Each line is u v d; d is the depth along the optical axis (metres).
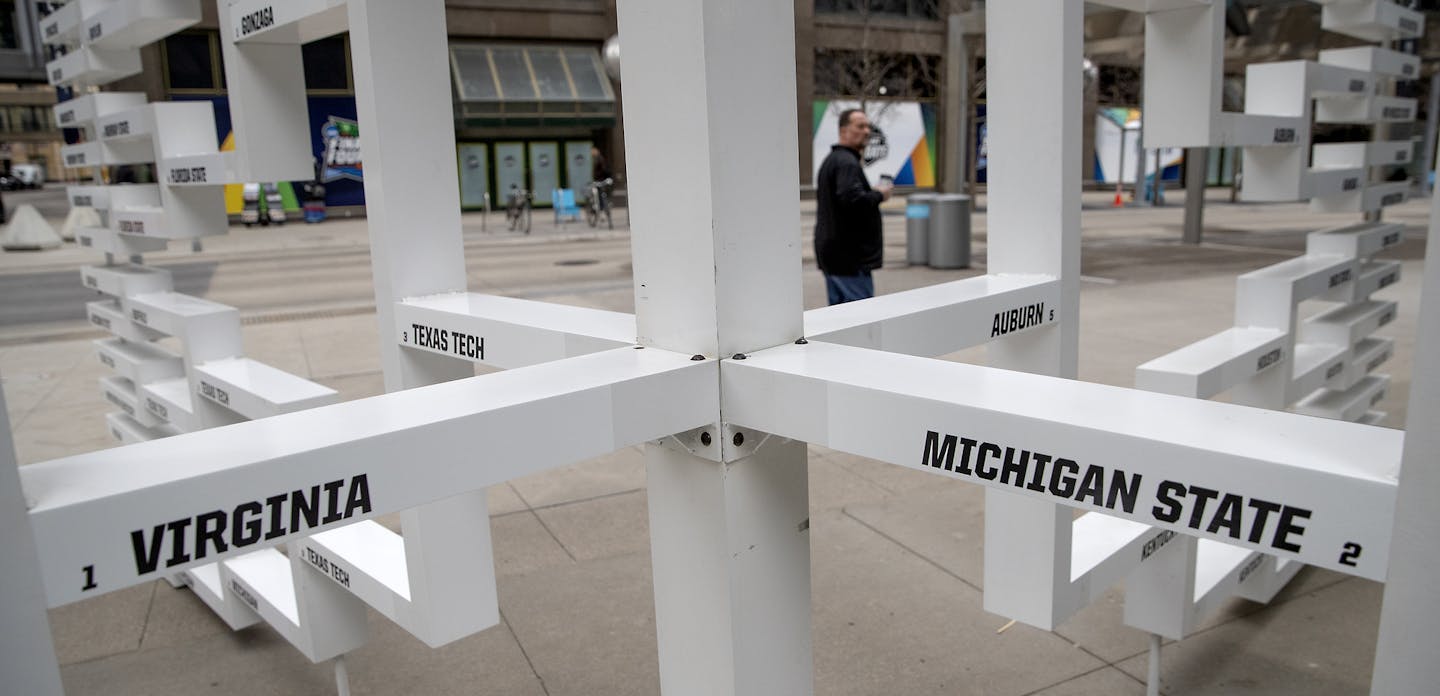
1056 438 1.14
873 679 2.98
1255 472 1.01
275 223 25.11
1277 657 3.04
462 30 27.89
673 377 1.40
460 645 3.24
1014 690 2.91
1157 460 1.07
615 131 30.03
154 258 16.67
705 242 1.42
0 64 24.83
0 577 0.94
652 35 1.41
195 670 3.13
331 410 1.26
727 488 1.50
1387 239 3.93
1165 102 2.29
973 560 3.79
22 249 18.84
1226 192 31.89
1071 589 2.14
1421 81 22.97
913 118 33.47
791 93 1.49
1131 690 2.89
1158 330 8.09
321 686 3.02
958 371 1.37
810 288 10.80
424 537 1.98
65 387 6.99
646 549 3.97
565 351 1.68
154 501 1.03
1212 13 2.17
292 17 1.97
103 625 3.45
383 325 2.10
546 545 4.03
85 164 3.77
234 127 2.25
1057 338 2.11
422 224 2.04
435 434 1.20
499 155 29.39
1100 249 14.74
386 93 1.93
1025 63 2.02
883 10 31.92
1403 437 1.02
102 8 3.18
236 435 1.16
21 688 0.97
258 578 2.93
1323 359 3.53
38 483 1.03
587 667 3.08
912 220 12.97
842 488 4.61
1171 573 2.53
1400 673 0.90
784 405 1.40
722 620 1.55
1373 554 0.94
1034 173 2.05
